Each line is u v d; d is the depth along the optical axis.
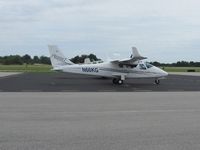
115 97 20.44
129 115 12.90
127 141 8.41
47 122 11.23
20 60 183.25
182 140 8.52
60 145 7.97
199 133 9.42
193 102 17.69
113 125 10.70
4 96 20.75
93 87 29.44
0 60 182.75
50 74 60.09
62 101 17.89
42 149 7.59
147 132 9.56
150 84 34.53
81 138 8.75
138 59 34.75
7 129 9.95
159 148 7.69
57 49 38.62
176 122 11.30
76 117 12.35
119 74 34.88
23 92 23.84
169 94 22.97
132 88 28.78
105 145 7.98
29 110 14.20
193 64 160.88
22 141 8.38
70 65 36.56
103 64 35.41
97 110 14.30
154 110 14.37
